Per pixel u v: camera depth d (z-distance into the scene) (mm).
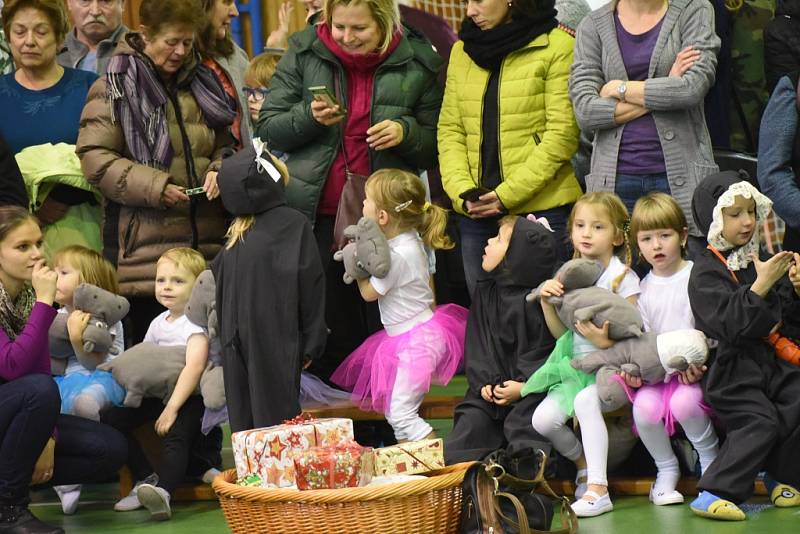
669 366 7320
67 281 8312
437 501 6293
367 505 6109
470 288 9125
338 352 9312
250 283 7840
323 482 6324
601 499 7332
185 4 8758
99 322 8227
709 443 7484
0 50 10664
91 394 8062
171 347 8266
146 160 8844
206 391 8047
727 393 7211
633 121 8430
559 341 7777
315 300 7938
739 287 7227
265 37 14109
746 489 7051
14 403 7109
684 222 7703
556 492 7848
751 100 10367
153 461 8383
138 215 8906
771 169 8469
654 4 8516
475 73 9039
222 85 9352
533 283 7973
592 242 7812
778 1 10031
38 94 9422
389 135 8852
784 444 7137
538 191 8836
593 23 8664
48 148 9109
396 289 8422
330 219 9156
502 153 8914
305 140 9047
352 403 8758
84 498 8695
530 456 6953
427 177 11242
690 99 8266
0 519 7184
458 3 13062
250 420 7879
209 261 9070
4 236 7363
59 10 9375
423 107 9273
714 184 7527
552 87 8828
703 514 7066
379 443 9188
